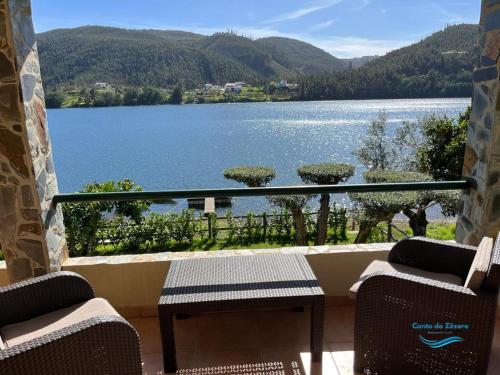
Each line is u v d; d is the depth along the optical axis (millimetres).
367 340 1742
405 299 1624
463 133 7863
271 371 1868
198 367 1905
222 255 2410
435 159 8430
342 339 2113
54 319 1683
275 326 2221
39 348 1240
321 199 6352
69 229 7383
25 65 1974
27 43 2006
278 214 8805
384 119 10633
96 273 2332
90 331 1323
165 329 1793
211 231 9008
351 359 1940
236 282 1874
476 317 1510
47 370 1264
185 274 1977
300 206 6234
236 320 2283
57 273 1791
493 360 1869
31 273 2176
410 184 2301
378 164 10391
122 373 1406
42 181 2121
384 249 2434
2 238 2119
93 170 28609
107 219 8453
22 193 2059
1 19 1845
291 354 1983
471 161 2375
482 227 2254
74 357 1308
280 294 1763
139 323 2314
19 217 2094
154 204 12461
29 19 2041
